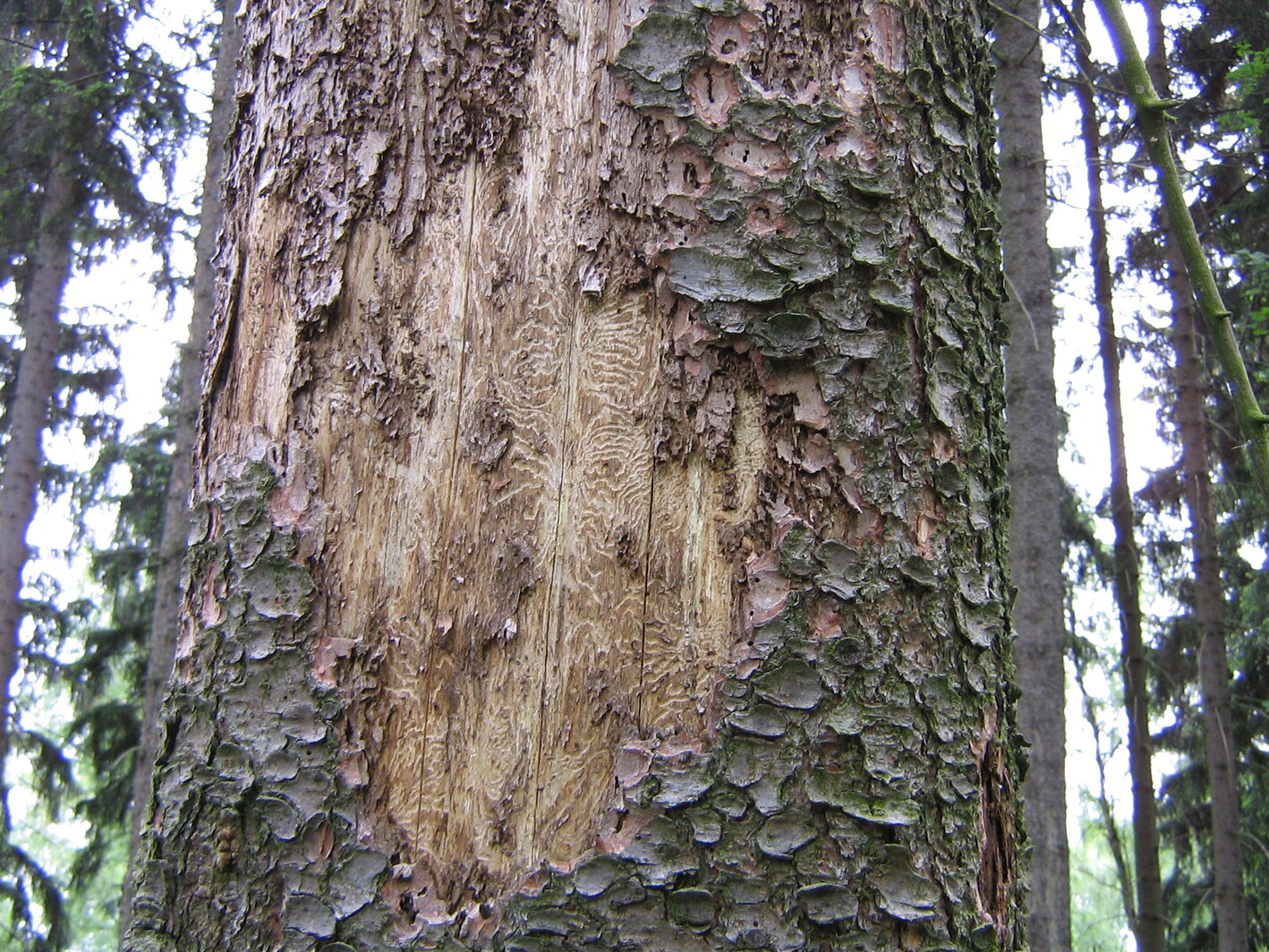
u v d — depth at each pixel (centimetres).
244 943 67
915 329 72
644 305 70
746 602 67
